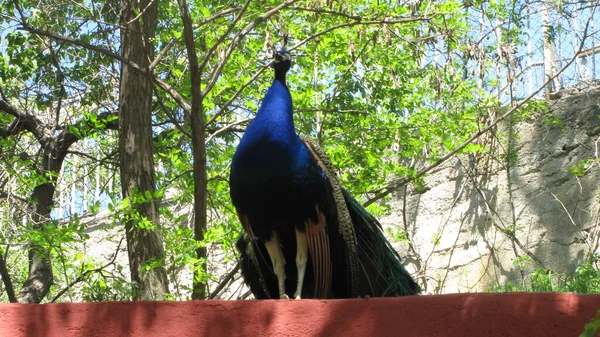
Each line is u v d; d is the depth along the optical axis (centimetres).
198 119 729
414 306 350
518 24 1042
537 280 891
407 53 1024
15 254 1256
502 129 1163
